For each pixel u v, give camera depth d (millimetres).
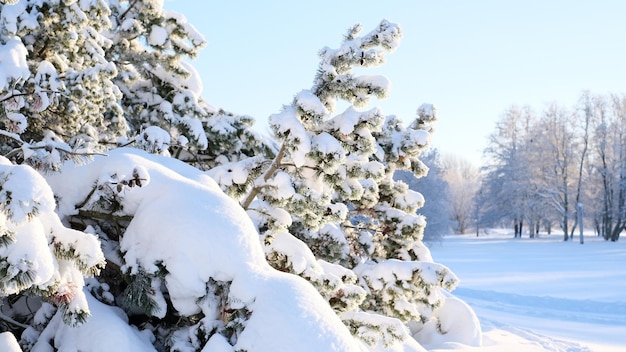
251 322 3436
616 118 53656
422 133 7535
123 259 3959
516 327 11875
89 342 3418
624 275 22594
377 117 4824
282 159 5266
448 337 9445
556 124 56094
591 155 55469
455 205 73625
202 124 8234
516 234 62031
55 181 4211
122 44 7527
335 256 6664
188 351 3631
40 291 2953
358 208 7926
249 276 3645
